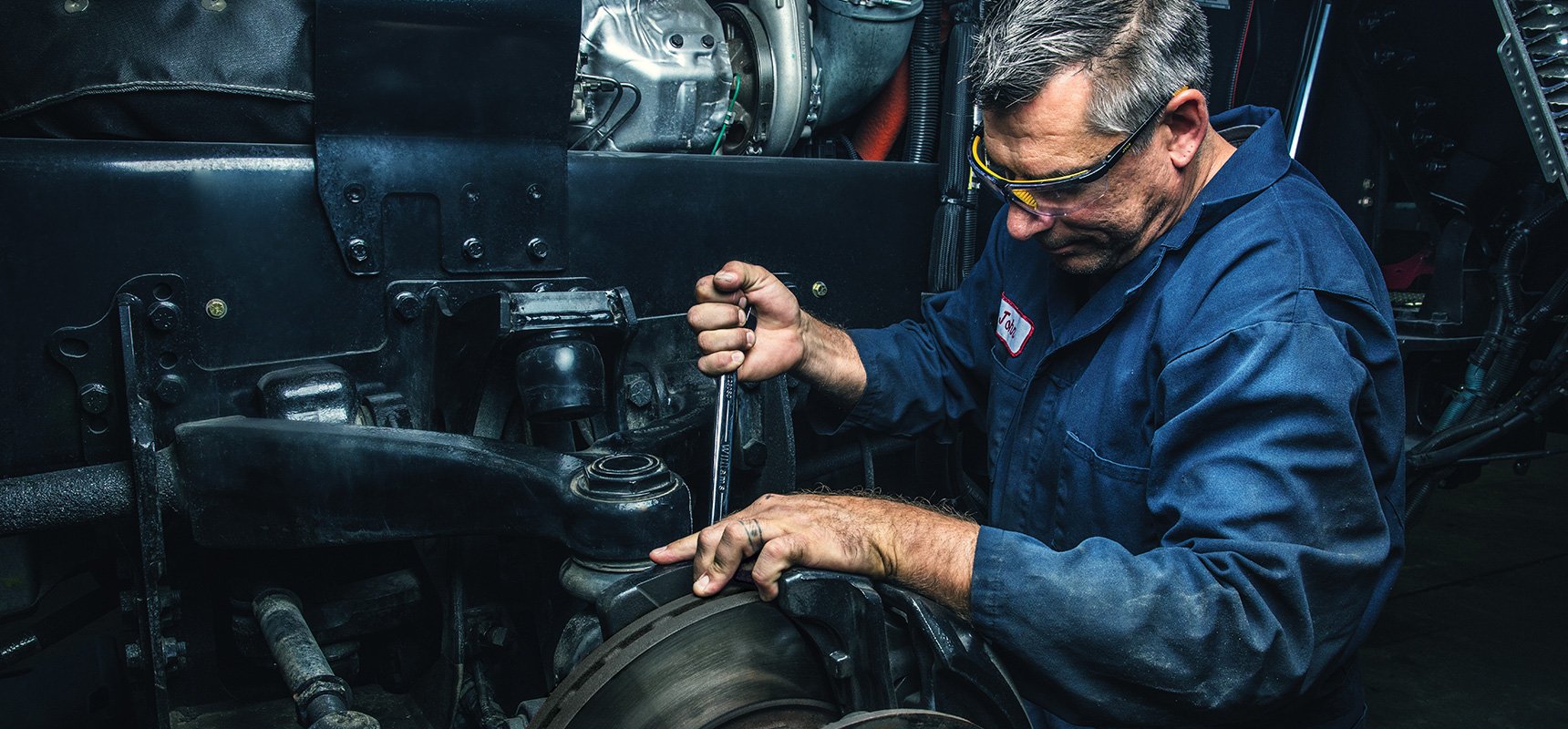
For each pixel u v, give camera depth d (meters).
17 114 1.23
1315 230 1.20
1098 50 1.08
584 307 1.39
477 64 1.35
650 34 1.70
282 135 1.34
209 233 1.27
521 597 1.44
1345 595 1.12
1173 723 1.11
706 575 1.01
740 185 1.70
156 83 1.25
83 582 2.52
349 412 1.30
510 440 1.49
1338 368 1.09
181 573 1.38
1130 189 1.16
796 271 1.80
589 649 1.09
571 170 1.52
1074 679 1.08
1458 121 2.54
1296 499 1.05
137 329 1.23
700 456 1.68
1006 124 1.14
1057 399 1.37
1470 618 2.76
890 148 2.18
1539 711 2.26
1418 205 2.64
